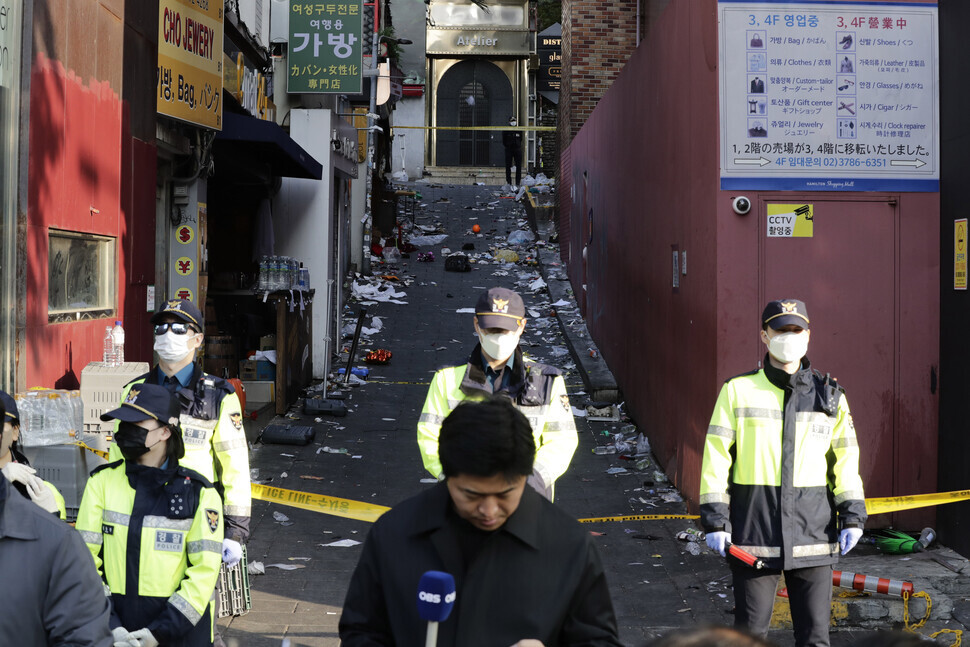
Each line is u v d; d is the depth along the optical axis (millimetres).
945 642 16938
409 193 78188
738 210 22219
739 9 22281
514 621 7180
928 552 20906
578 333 47219
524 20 109438
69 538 8055
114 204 22219
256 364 35750
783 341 13852
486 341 13383
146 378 13758
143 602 10820
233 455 13383
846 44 22297
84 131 20328
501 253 65688
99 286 21828
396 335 49781
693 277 24703
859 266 22406
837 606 17719
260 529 23562
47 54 18406
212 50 27469
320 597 19188
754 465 13969
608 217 40906
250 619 17734
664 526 24016
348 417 35719
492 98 110812
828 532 13938
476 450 6652
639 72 32906
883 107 22328
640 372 32969
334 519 24750
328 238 42000
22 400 16594
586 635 7359
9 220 17250
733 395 14258
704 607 18781
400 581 7320
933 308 22375
